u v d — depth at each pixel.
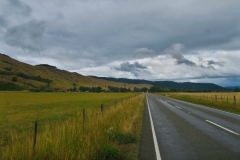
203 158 6.46
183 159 6.40
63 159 5.93
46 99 62.34
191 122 13.95
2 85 189.50
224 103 27.31
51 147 6.69
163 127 12.23
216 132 10.51
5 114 24.06
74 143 7.46
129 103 26.41
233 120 14.73
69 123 10.62
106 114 13.27
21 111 27.72
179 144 8.23
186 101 41.00
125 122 11.65
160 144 8.27
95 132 8.60
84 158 5.93
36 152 6.27
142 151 7.31
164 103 35.12
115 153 6.50
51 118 19.72
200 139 9.02
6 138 10.48
